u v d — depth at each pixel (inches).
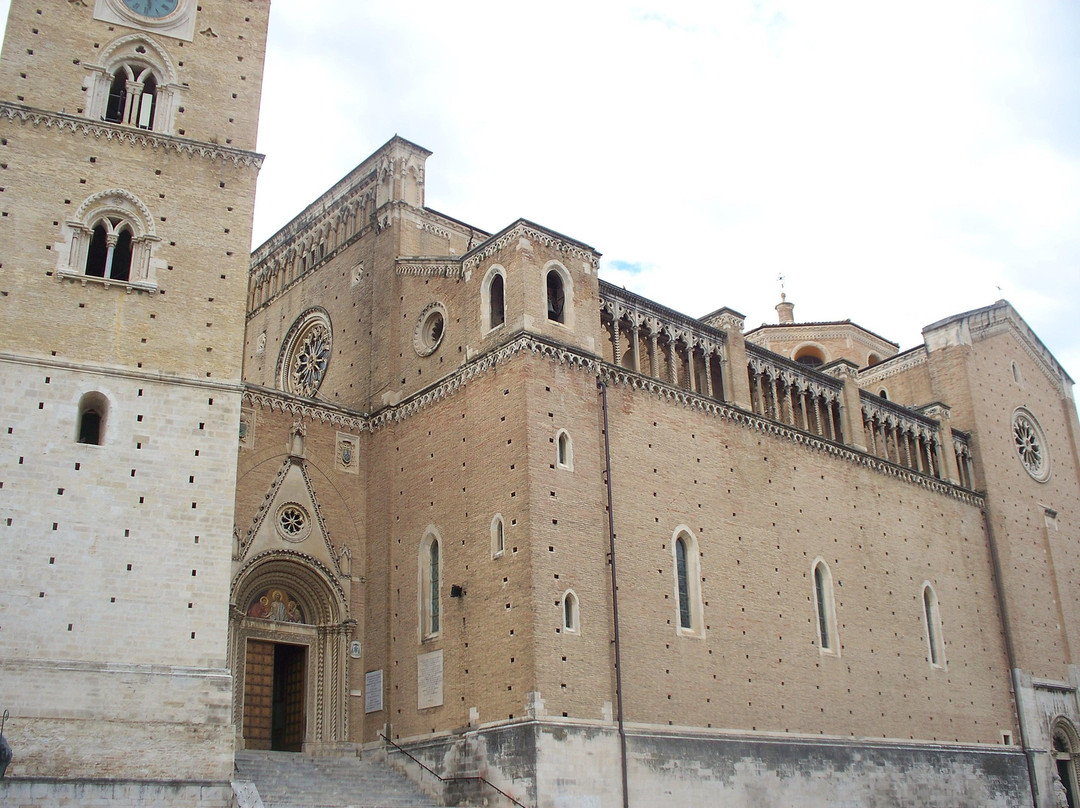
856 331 3383.4
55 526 1422.2
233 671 1728.6
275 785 1576.0
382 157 2223.2
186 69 1721.2
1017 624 2628.0
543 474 1691.7
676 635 1809.8
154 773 1360.7
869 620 2235.5
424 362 1971.0
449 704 1700.3
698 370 2095.2
